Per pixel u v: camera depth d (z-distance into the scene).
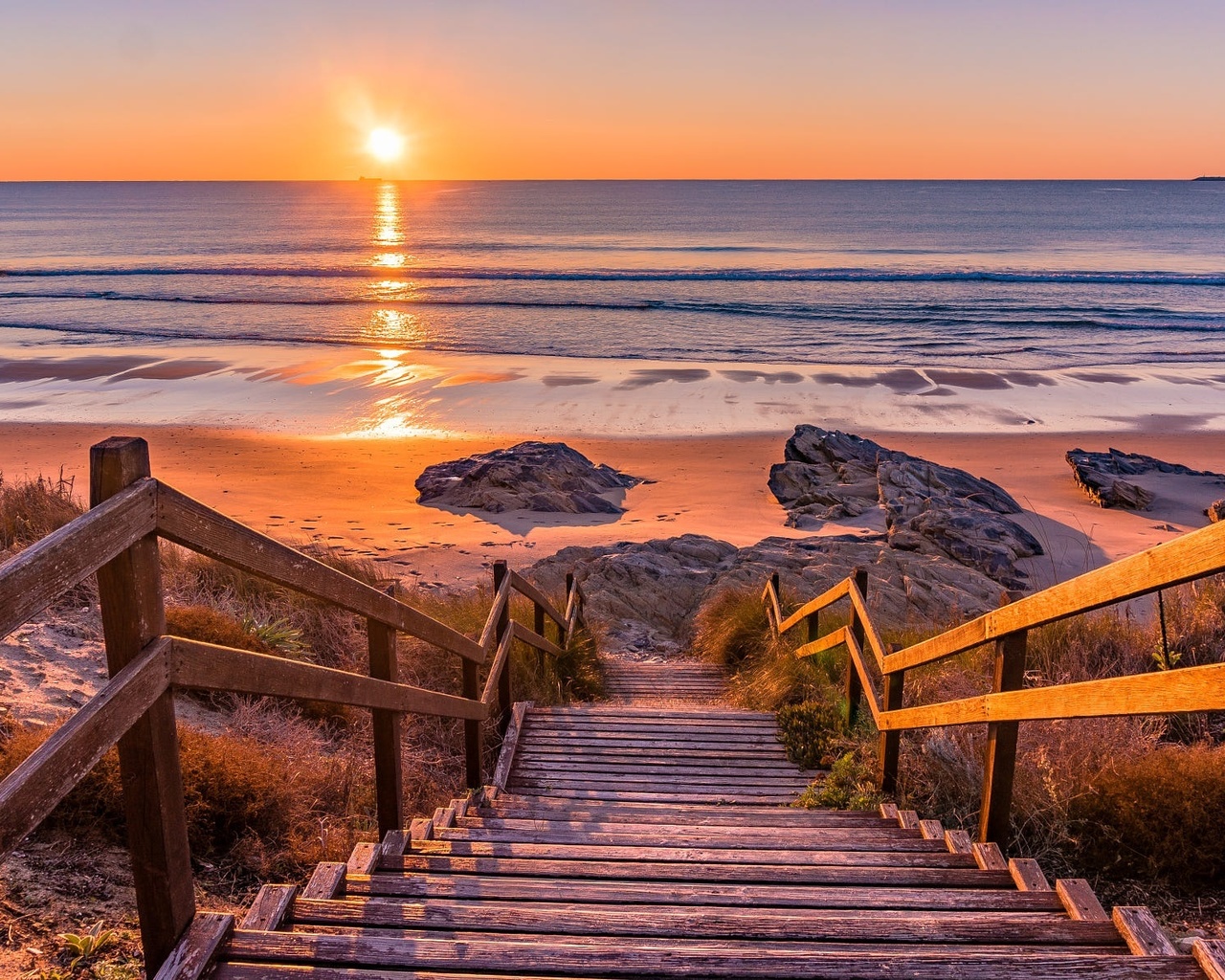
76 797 3.64
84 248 98.81
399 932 2.73
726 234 111.12
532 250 94.12
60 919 3.02
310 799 4.56
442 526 19.67
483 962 2.44
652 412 30.27
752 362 38.78
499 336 44.97
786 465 22.98
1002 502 20.97
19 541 9.29
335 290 62.84
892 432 28.30
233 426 27.92
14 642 6.05
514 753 6.55
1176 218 135.38
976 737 5.11
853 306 54.19
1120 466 23.75
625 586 14.80
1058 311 52.62
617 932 2.77
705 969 2.42
